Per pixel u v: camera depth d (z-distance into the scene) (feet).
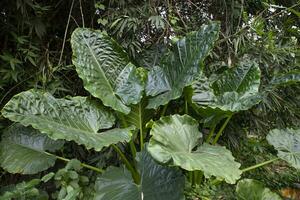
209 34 6.22
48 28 7.45
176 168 5.44
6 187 6.01
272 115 8.63
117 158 7.20
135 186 5.57
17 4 6.11
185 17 8.13
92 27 7.59
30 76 6.89
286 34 8.65
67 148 7.23
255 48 7.82
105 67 6.64
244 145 8.61
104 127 6.13
